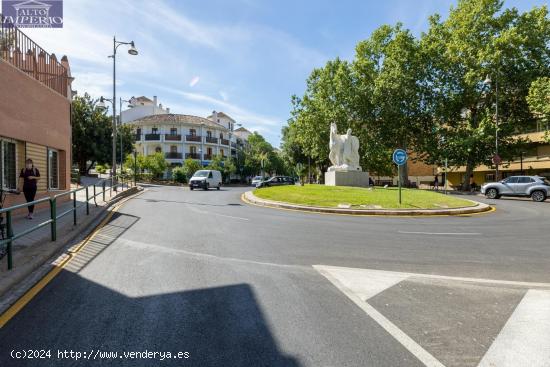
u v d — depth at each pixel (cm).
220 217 1210
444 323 358
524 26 3138
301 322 356
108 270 537
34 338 318
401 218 1294
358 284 482
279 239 816
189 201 1856
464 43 3228
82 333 328
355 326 348
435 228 1032
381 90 3481
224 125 8612
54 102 1461
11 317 363
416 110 3584
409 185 4091
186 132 6650
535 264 604
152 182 4394
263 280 495
